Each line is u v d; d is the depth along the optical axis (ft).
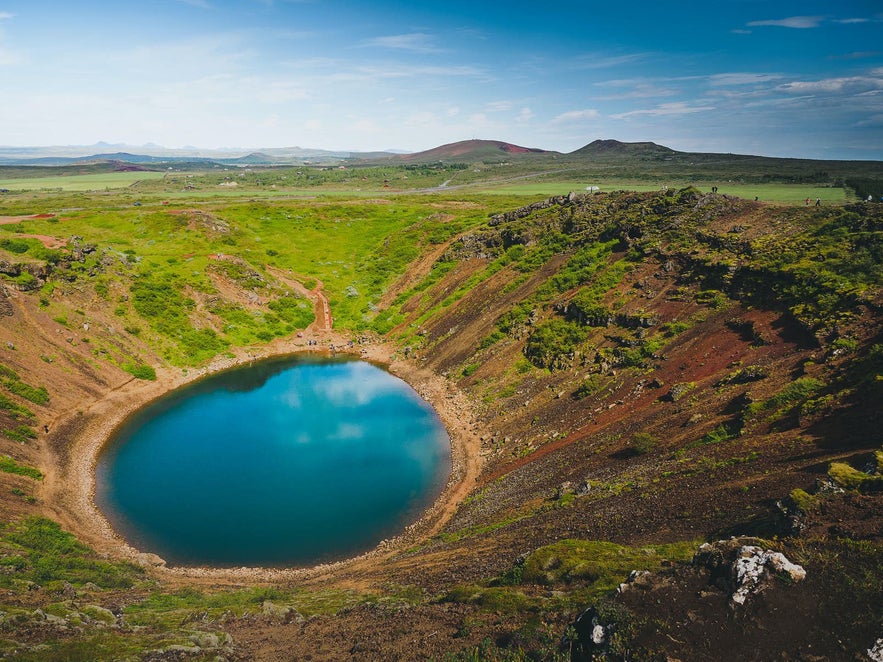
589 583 62.28
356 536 120.16
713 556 50.37
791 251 158.30
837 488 60.70
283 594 92.17
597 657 43.88
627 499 91.56
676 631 43.42
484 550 91.76
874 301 117.50
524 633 51.21
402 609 69.31
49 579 89.45
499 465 141.90
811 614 42.34
